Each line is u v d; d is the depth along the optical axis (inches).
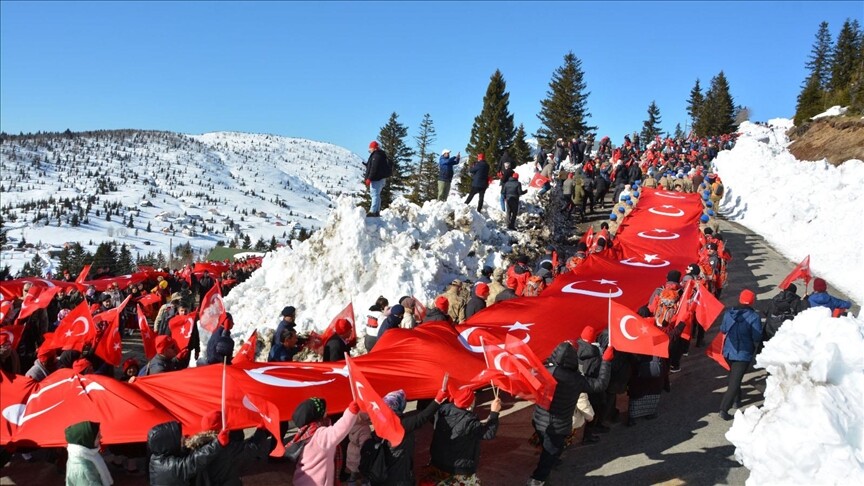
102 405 268.5
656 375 356.2
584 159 1273.4
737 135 1947.6
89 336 384.8
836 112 1728.6
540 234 794.8
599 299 453.4
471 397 255.9
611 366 327.6
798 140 1658.5
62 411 267.9
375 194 649.6
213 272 1039.0
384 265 606.5
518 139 2293.3
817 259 726.5
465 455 254.2
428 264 613.9
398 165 2854.3
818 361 250.5
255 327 606.5
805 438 232.5
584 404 323.6
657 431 354.6
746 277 684.7
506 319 403.5
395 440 227.0
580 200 951.6
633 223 724.7
